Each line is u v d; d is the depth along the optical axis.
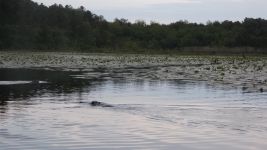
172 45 151.50
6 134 16.48
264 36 140.25
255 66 62.72
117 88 34.12
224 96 29.00
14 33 124.38
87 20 159.12
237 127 17.97
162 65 68.06
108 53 127.56
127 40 155.12
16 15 131.12
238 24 157.75
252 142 15.50
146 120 19.55
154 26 168.25
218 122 19.09
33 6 145.38
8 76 44.75
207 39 149.75
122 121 19.28
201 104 25.14
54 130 17.28
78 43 141.38
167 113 21.62
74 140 15.70
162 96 29.08
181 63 74.44
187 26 168.62
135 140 15.79
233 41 142.88
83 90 32.62
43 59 80.81
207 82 38.97
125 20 173.88
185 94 30.17
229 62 76.44
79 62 74.38
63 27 146.50
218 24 162.25
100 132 17.03
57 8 150.62
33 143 15.21
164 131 17.23
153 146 15.00
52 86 35.41
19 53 105.44
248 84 37.03
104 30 155.62
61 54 107.81
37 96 28.64
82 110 22.53
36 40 129.50
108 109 22.97
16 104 24.66
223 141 15.65
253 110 22.81
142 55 114.62
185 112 22.02
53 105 24.41
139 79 42.19
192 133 16.88
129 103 25.48
